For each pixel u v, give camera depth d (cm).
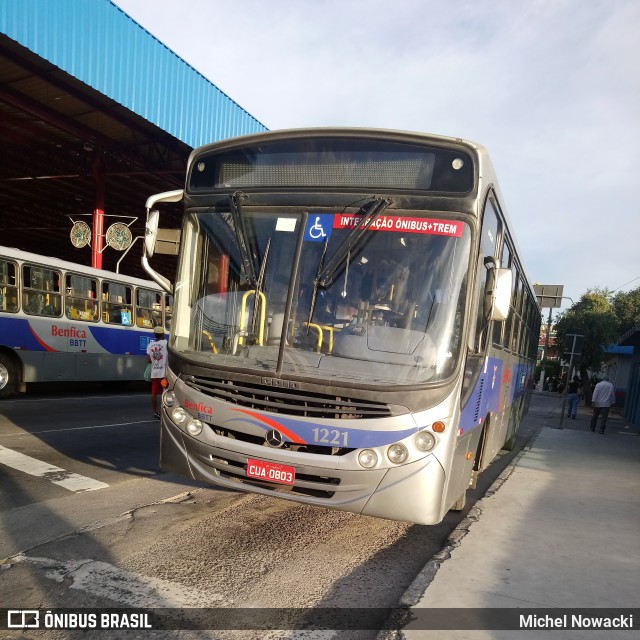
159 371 1078
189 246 506
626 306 4072
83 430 936
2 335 1273
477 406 518
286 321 443
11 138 1886
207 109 1631
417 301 430
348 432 409
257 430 429
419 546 504
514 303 805
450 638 325
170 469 477
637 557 480
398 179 455
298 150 484
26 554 429
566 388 1658
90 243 2025
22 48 1297
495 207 523
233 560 439
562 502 659
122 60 1335
